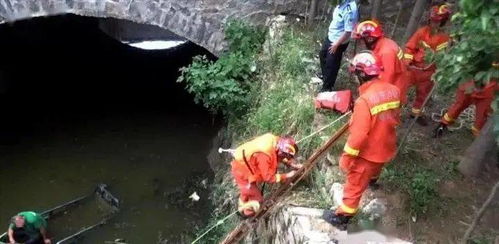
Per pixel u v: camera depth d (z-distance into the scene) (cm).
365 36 512
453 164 569
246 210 549
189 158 939
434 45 579
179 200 846
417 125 635
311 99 662
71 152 946
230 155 794
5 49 1164
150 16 841
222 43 864
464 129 635
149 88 1140
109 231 789
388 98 441
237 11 852
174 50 1268
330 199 536
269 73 776
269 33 834
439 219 507
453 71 400
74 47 1240
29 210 820
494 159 575
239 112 798
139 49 1271
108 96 1109
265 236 593
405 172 549
